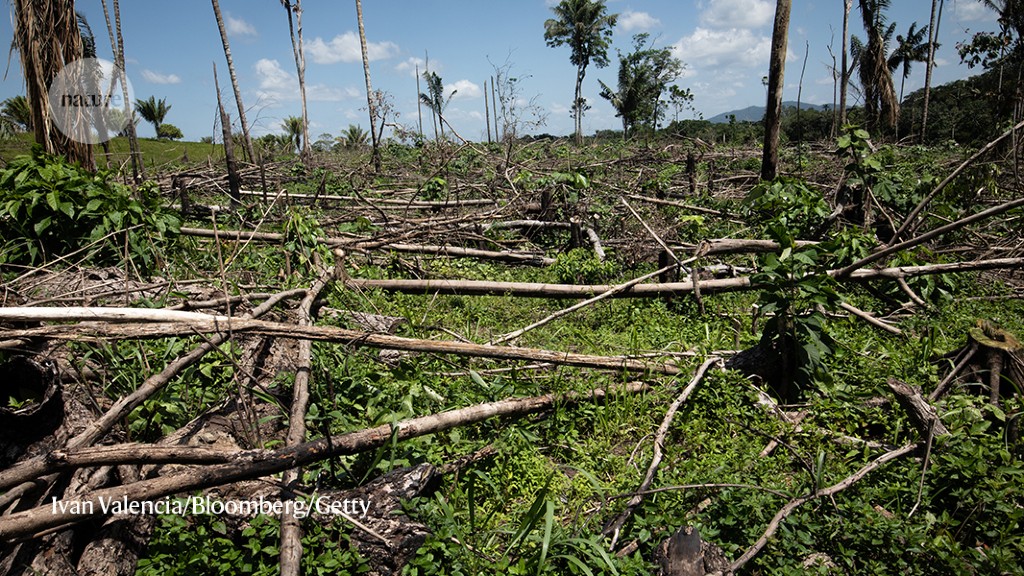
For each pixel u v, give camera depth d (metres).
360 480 3.71
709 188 14.83
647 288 6.99
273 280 7.30
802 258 4.94
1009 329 6.49
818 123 33.84
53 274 5.79
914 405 4.00
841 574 3.06
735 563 2.95
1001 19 25.81
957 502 3.58
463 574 3.01
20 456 3.60
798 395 5.02
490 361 5.41
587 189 11.95
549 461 4.25
